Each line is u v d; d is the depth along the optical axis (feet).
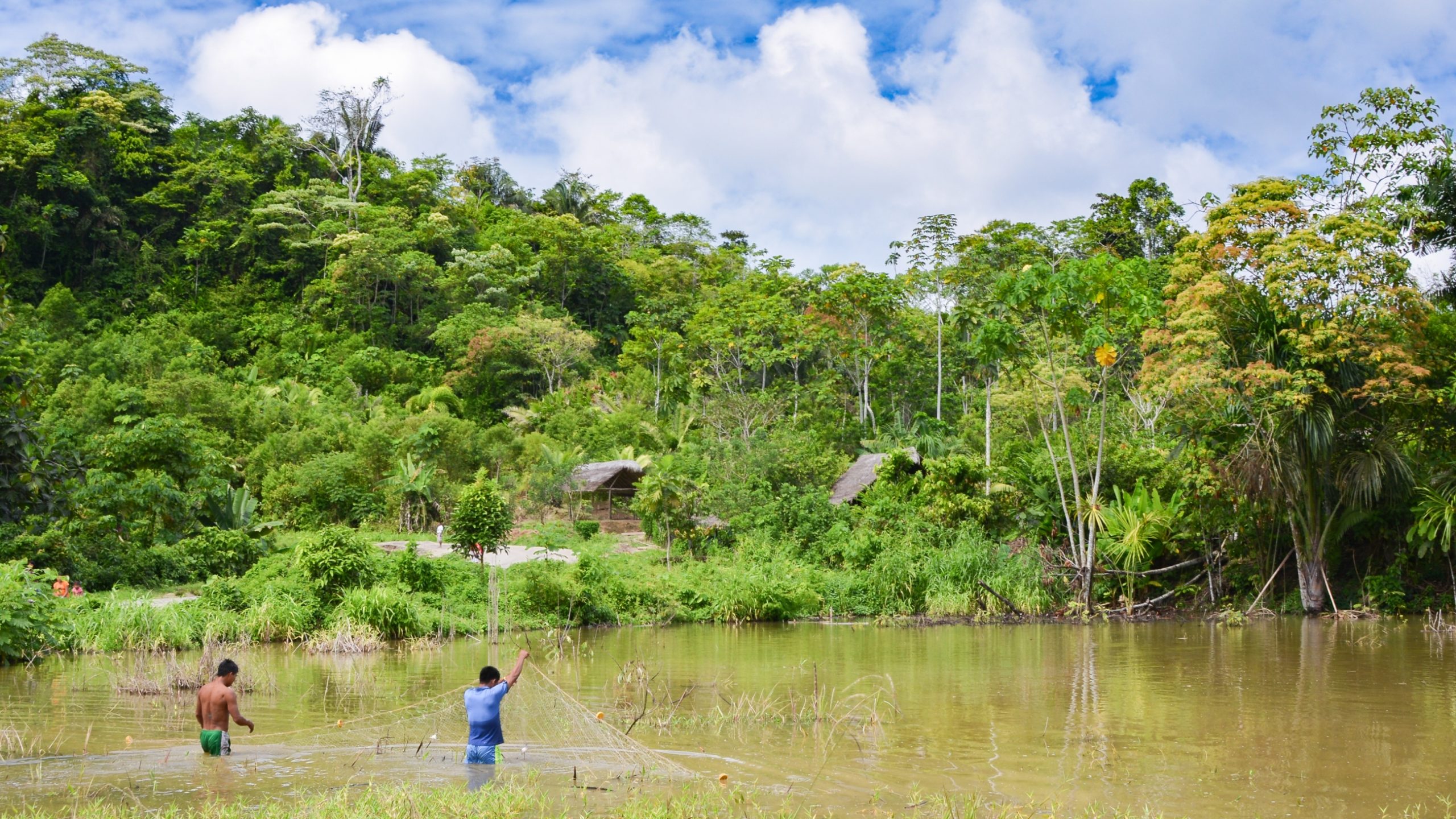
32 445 43.21
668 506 105.50
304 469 136.36
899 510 99.09
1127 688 44.47
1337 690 43.52
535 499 135.33
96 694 42.60
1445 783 27.58
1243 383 75.15
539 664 53.72
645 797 25.64
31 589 54.19
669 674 49.34
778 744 32.55
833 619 82.02
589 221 330.75
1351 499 76.02
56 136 243.60
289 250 258.16
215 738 30.86
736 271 311.06
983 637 67.92
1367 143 81.30
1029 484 94.02
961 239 185.68
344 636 61.26
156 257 246.68
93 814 23.43
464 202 323.16
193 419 148.25
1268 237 75.61
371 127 309.83
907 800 25.53
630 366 232.32
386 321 246.47
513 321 235.20
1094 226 185.37
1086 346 84.84
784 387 201.67
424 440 149.28
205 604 67.26
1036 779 27.91
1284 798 26.02
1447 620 71.77
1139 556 82.17
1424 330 77.05
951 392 198.18
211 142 294.87
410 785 26.68
